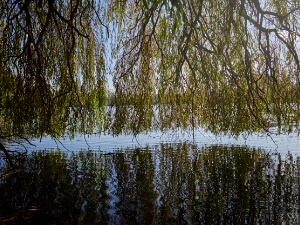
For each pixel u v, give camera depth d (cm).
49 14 386
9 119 589
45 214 489
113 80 563
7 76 544
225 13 539
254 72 570
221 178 718
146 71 562
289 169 806
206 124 590
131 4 600
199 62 537
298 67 518
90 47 571
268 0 584
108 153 1060
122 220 468
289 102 575
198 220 475
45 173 761
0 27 567
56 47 544
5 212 495
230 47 542
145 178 715
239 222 464
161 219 479
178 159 951
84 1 554
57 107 558
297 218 478
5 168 814
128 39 565
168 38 543
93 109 586
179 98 564
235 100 539
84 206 529
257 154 1032
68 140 1361
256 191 615
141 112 575
